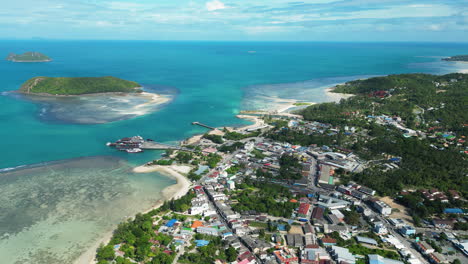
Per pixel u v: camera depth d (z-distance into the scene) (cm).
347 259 10569
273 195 15188
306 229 12288
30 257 11069
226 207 13875
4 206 14162
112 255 10906
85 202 14662
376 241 11788
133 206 14412
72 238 12119
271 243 11706
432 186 15962
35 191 15575
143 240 11519
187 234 12081
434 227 12775
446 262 10681
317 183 16488
